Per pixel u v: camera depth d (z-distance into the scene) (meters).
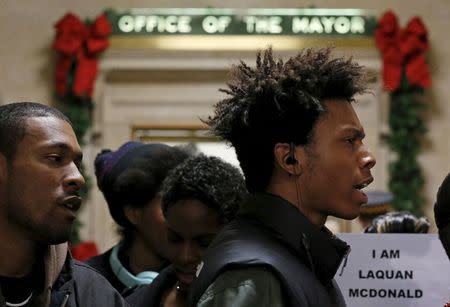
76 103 8.74
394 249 2.75
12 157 2.10
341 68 2.24
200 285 2.11
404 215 3.35
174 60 8.88
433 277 2.74
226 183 2.61
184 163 2.68
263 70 2.27
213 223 2.61
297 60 2.25
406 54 8.63
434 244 2.74
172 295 2.78
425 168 8.84
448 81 8.90
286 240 2.18
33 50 8.94
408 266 2.74
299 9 8.70
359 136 2.24
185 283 2.67
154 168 3.05
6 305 2.05
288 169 2.23
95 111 8.86
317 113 2.21
